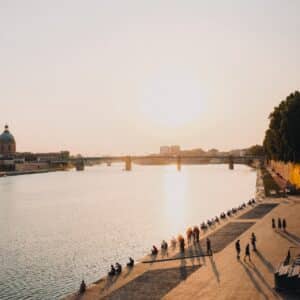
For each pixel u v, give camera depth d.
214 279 55.06
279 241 74.62
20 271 76.31
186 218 134.00
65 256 86.69
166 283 54.75
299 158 154.88
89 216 143.00
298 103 151.00
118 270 60.97
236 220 99.94
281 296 47.38
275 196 143.12
